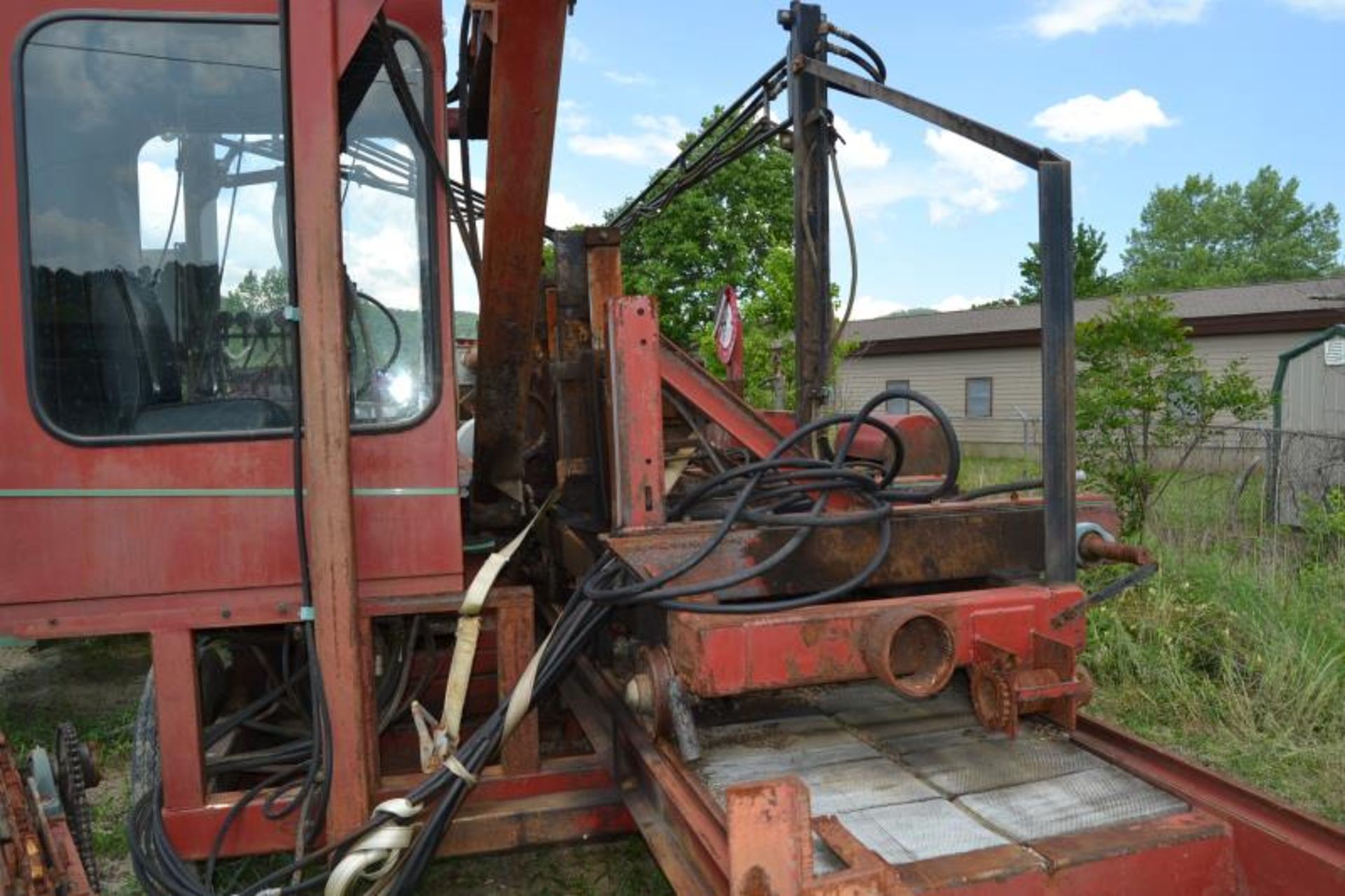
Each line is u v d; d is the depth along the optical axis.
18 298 2.79
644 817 2.74
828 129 4.38
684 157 5.62
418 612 3.02
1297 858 2.07
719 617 2.39
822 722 3.00
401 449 3.03
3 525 2.80
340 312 2.76
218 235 2.96
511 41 2.53
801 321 4.46
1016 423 21.95
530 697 2.74
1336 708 4.39
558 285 3.70
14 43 2.79
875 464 3.84
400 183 3.07
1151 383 7.38
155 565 2.88
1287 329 17.47
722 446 4.47
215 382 2.95
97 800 4.15
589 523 3.62
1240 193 62.72
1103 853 2.12
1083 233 22.84
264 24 2.94
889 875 1.84
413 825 2.70
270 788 3.13
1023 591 2.52
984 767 2.63
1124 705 4.67
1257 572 6.07
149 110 2.90
